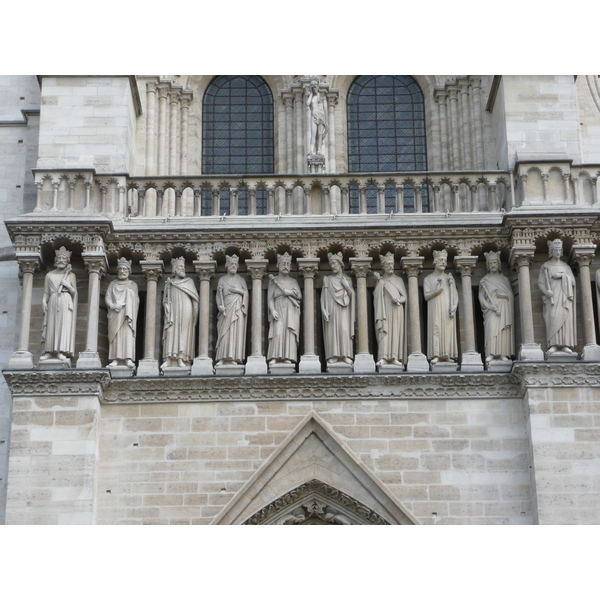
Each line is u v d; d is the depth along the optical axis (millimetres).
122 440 40438
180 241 42844
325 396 40812
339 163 49312
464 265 42656
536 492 39062
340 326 41656
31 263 42094
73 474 39375
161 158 48688
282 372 41188
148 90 49281
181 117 49906
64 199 43312
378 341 41781
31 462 39500
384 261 42500
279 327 41688
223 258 43125
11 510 38969
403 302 42031
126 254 42938
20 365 40781
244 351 41906
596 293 42562
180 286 42156
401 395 40844
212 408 40750
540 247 42719
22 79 48906
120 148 44438
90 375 40219
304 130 49188
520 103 44938
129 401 40844
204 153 50250
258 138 50500
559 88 45125
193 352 41875
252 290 42344
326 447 40469
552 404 40062
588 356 40781
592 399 40125
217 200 43969
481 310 42938
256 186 44031
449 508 39688
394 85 51000
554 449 39531
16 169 47312
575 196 43344
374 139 50281
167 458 40250
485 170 47469
